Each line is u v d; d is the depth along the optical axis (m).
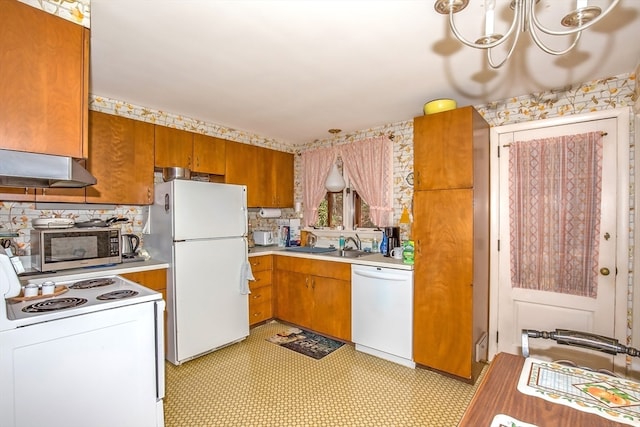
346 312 3.04
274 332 3.41
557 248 2.45
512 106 2.63
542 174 2.50
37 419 1.25
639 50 1.83
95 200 2.54
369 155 3.44
